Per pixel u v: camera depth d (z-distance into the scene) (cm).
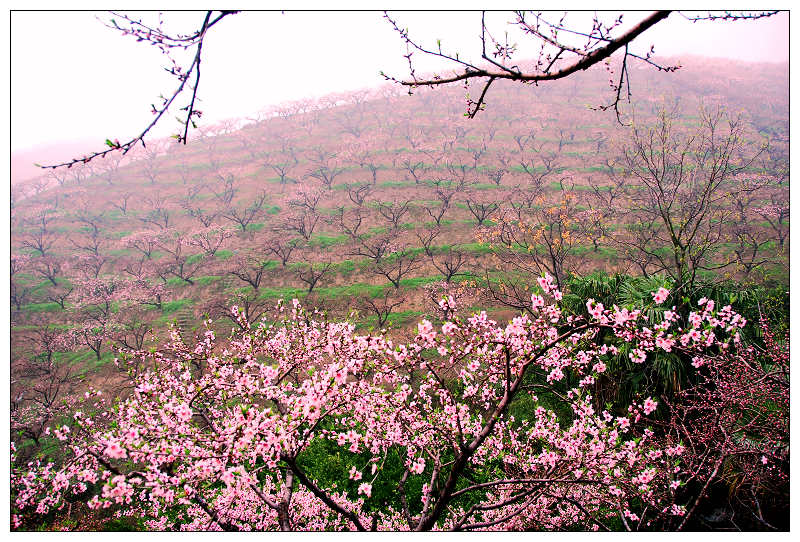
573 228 3616
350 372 618
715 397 834
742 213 3094
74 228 5512
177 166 7769
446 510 966
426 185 5619
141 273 4175
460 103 8725
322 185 6000
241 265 3975
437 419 700
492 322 540
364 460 1172
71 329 3119
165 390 714
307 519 898
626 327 459
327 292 3331
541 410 817
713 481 776
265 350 816
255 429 479
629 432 896
